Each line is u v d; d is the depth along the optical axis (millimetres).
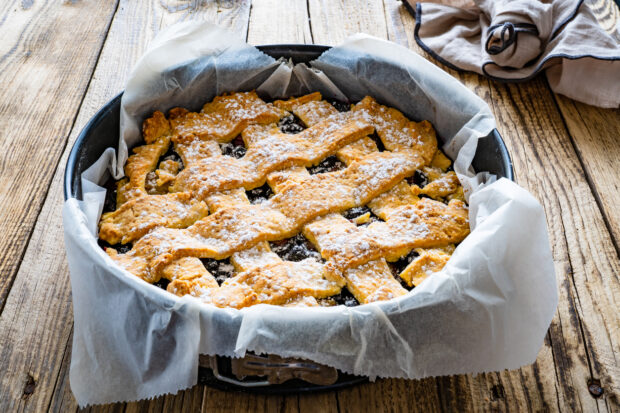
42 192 588
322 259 471
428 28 725
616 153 632
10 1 769
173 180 514
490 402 471
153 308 403
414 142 539
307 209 485
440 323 408
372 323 397
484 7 711
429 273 459
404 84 554
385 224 484
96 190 502
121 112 527
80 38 727
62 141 628
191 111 571
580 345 500
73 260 433
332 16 758
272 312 394
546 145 639
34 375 479
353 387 475
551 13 683
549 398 474
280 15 756
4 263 536
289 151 524
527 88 690
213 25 546
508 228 428
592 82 664
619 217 581
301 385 454
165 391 418
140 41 727
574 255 554
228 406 468
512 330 425
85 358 429
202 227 476
